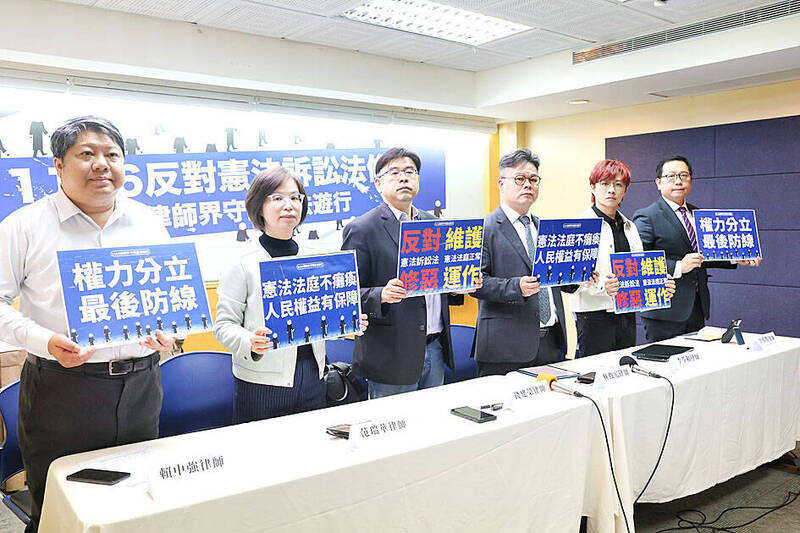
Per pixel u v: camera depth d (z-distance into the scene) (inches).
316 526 68.6
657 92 190.9
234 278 92.0
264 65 160.6
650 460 98.0
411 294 98.7
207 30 151.4
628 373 102.9
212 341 179.3
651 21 156.8
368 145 211.0
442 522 77.2
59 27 132.6
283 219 91.7
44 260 74.4
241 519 64.3
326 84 171.8
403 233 96.6
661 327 146.3
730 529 108.7
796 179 180.1
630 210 217.6
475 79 206.8
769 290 188.2
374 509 72.1
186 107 167.9
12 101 149.3
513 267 114.7
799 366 125.6
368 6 144.1
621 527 91.7
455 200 237.6
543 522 86.4
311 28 154.0
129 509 60.3
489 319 115.0
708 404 106.0
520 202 115.3
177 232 175.9
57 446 74.5
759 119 186.7
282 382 90.6
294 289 85.9
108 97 154.1
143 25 142.6
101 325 71.9
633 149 214.5
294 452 74.1
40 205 75.9
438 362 114.3
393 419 80.1
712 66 157.8
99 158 73.5
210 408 121.6
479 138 243.9
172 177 174.4
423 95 193.0
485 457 80.0
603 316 131.4
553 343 118.8
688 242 144.8
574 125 231.9
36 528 77.3
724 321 198.7
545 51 182.7
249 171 186.5
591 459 93.0
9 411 92.0
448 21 155.8
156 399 81.0
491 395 95.4
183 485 65.4
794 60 153.3
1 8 126.5
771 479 129.8
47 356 72.3
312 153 198.4
